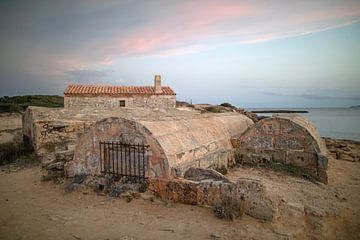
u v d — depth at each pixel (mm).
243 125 15688
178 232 5590
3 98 47594
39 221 6289
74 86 26078
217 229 5668
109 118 8461
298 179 10023
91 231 5715
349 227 6676
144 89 27766
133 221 6160
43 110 15734
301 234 5742
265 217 6012
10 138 22266
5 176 10961
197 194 6879
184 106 40500
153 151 7637
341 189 9117
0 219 6484
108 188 8000
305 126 11469
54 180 9633
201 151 9445
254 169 11242
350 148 18188
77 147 9164
